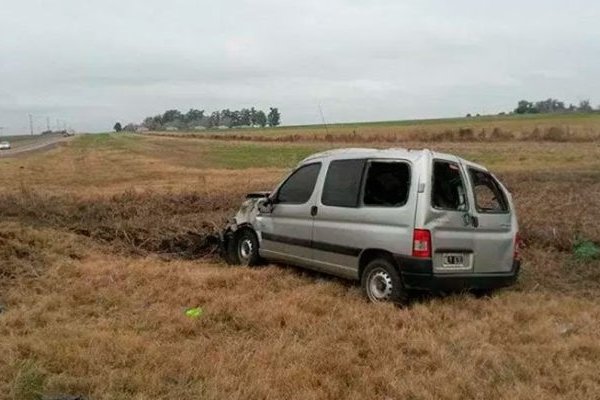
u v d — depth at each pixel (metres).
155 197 17.02
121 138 103.50
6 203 14.04
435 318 6.66
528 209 14.57
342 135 75.69
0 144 77.44
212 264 9.89
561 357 5.64
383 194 7.51
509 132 63.03
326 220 8.16
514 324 6.65
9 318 6.23
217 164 38.44
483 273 7.50
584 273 9.20
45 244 9.93
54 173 29.95
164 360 5.23
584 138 55.84
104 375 4.86
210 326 6.38
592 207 14.80
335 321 6.52
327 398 4.70
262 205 9.41
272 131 114.50
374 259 7.54
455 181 7.44
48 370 4.94
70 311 6.67
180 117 196.38
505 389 4.90
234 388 4.75
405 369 5.29
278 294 7.63
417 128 86.44
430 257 6.99
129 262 9.21
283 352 5.51
